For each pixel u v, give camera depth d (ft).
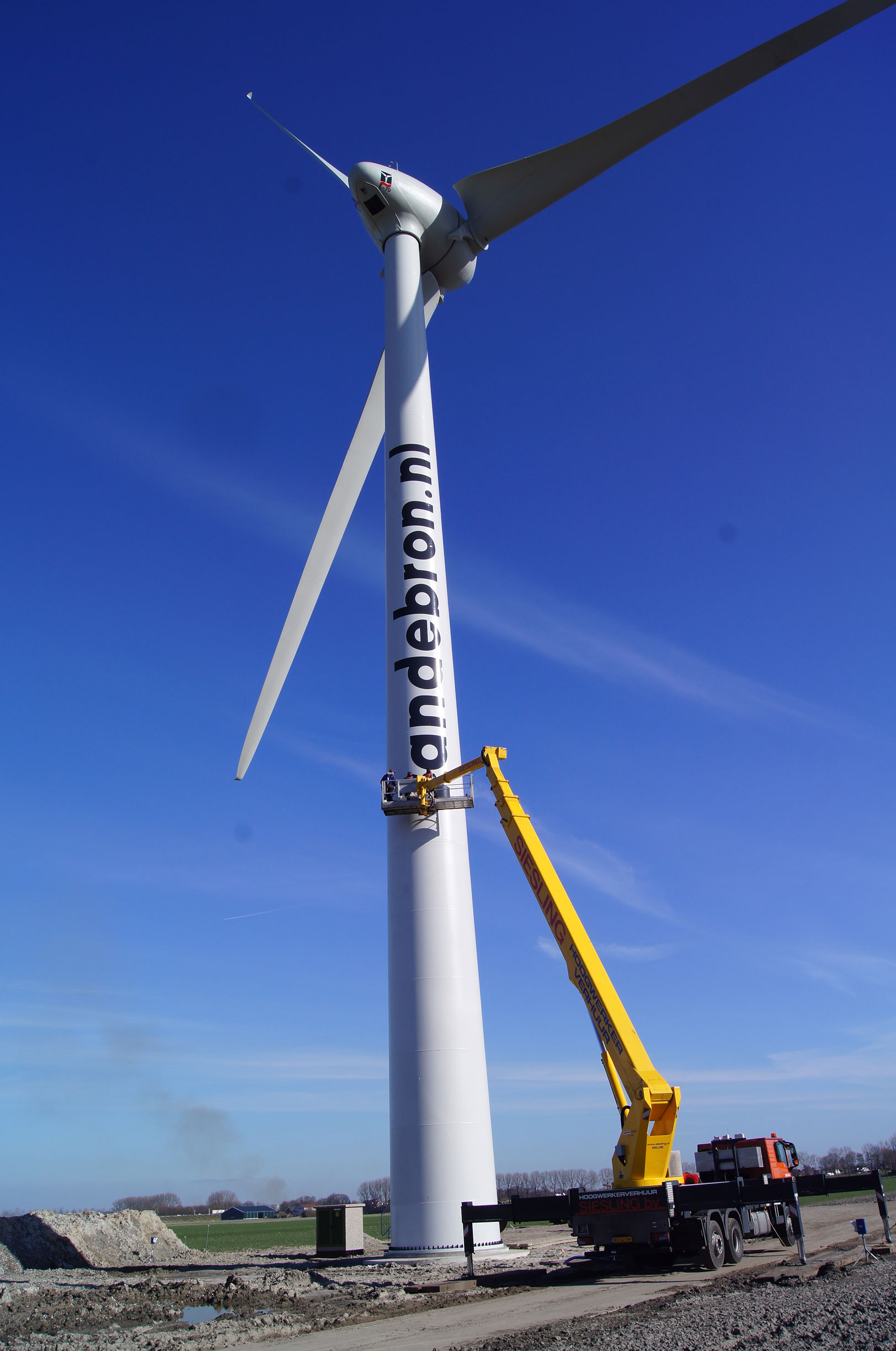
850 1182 69.67
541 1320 50.42
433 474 110.32
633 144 116.26
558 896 73.26
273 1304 63.82
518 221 125.39
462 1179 83.66
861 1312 42.75
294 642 123.65
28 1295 70.23
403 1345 44.78
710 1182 76.23
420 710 98.37
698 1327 42.57
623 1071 67.05
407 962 90.27
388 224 123.75
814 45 103.96
